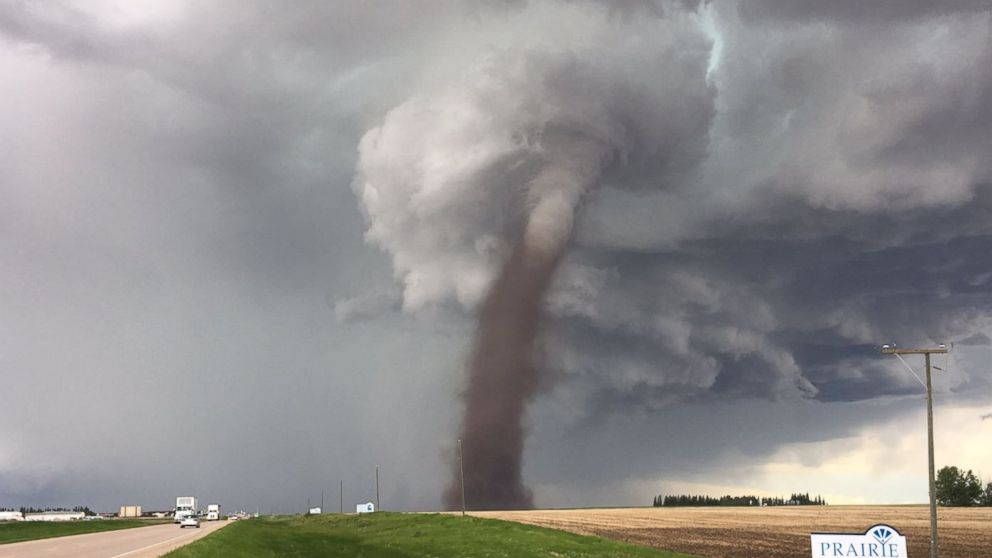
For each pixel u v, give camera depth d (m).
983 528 132.62
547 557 65.00
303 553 68.81
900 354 49.09
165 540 78.75
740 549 98.00
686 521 158.50
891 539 38.97
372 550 73.69
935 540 47.50
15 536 93.75
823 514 192.00
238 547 62.94
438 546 74.38
